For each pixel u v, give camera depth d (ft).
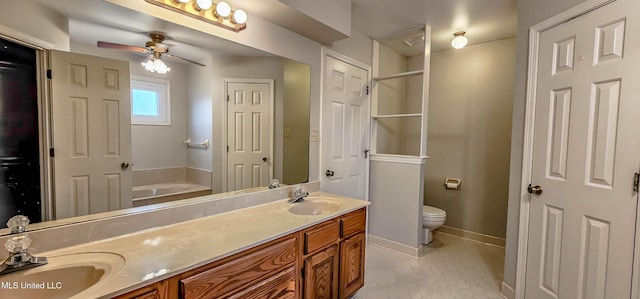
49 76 4.01
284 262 4.91
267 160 6.93
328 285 5.94
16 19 3.70
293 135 7.56
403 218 9.86
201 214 5.48
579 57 5.28
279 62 6.98
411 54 12.32
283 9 5.98
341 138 9.31
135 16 4.66
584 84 5.19
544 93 6.06
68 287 3.46
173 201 5.34
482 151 10.87
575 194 5.36
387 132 11.71
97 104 4.46
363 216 6.99
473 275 8.32
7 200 3.75
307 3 6.25
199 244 4.21
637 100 4.42
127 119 4.78
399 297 7.15
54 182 4.11
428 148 12.21
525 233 6.53
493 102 10.56
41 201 4.02
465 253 9.92
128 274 3.28
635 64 4.43
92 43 4.36
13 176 3.79
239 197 6.15
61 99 4.13
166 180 5.26
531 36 6.37
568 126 5.51
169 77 5.24
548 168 5.97
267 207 6.39
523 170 6.56
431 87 12.05
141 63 4.89
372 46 10.46
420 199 9.56
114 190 4.65
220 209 5.80
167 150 5.27
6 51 3.66
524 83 6.63
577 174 5.33
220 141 6.03
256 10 6.01
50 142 4.06
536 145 6.26
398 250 9.98
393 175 10.11
